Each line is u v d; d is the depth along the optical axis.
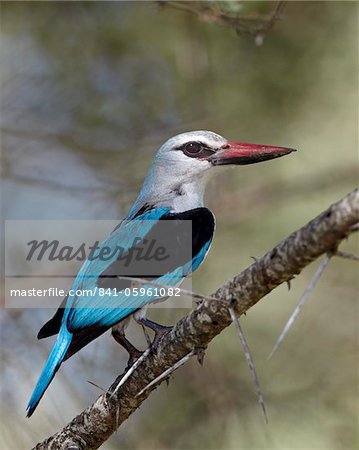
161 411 11.52
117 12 13.02
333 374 11.44
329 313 11.84
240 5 9.84
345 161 12.66
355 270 12.02
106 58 13.38
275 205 12.76
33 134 13.62
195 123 13.09
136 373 6.93
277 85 12.71
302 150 12.78
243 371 11.44
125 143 13.62
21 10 13.20
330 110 12.70
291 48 12.62
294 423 11.02
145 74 13.33
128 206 13.50
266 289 5.89
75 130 13.70
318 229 5.41
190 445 11.22
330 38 12.55
